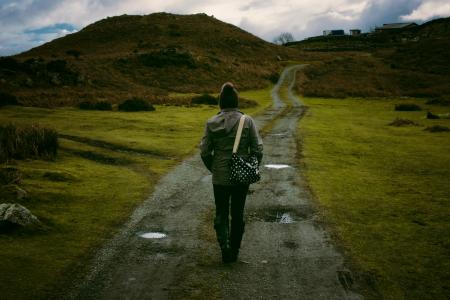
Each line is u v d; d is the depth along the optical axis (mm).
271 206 8070
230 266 5152
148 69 73938
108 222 6871
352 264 5203
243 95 58375
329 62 100688
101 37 114375
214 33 124125
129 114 28734
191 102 41094
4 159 11906
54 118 25031
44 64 53062
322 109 38688
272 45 133375
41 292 4363
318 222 7020
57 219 6848
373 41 163375
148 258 5395
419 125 25703
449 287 4570
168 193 8984
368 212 7625
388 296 4359
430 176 11211
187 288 4527
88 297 4297
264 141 17969
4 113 26844
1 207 6352
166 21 131500
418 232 6480
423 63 90125
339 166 12570
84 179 10055
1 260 5117
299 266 5156
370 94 58094
